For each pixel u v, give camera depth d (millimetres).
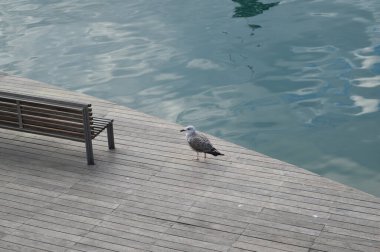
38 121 11648
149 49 19406
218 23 20828
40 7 22609
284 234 9633
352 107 16422
